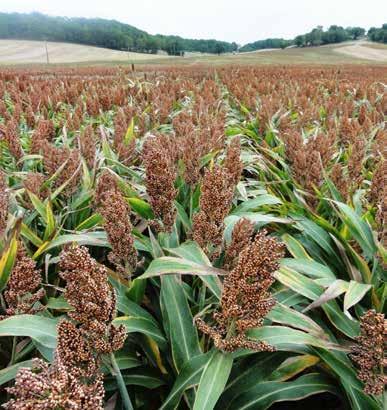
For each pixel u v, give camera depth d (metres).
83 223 3.53
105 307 1.63
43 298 2.96
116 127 6.54
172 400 2.03
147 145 4.44
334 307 2.77
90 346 1.64
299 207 4.09
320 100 13.72
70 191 4.05
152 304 3.12
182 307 2.47
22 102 11.23
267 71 32.28
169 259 2.32
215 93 14.39
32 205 3.84
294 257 3.27
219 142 5.89
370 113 9.62
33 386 1.18
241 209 3.81
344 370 2.22
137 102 12.66
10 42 129.75
